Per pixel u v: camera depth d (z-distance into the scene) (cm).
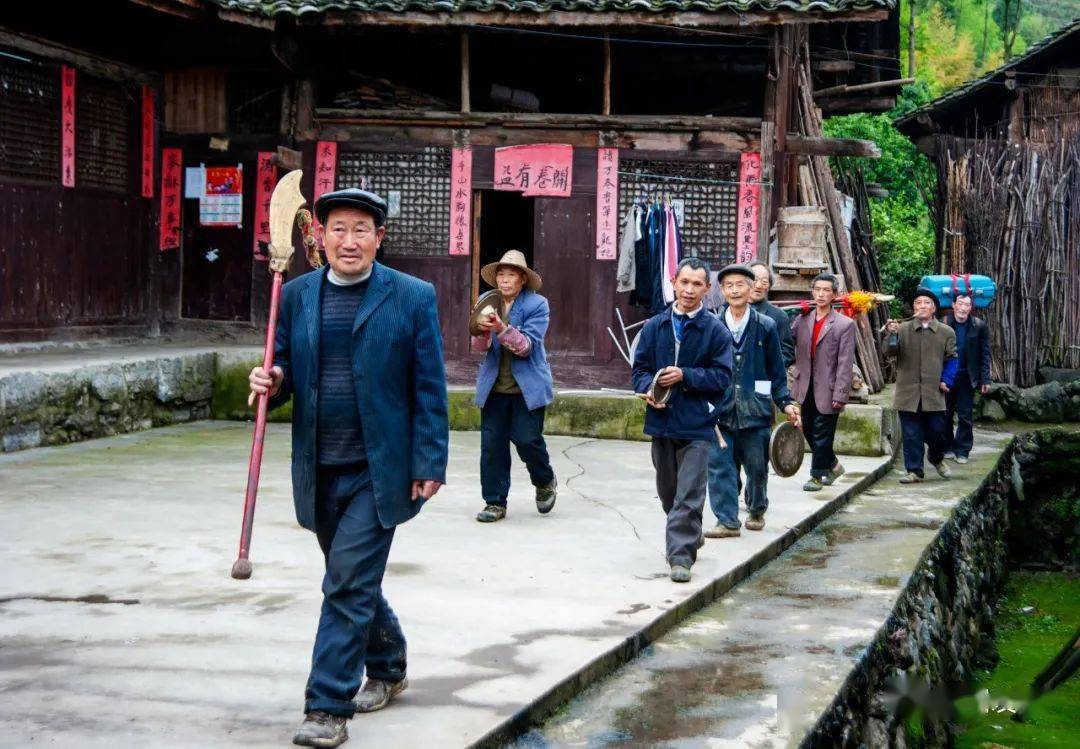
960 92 1834
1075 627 1034
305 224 396
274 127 1288
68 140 1156
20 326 1109
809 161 1398
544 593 550
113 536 640
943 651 711
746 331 712
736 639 521
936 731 659
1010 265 1467
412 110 1245
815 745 408
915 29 3928
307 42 1245
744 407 709
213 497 765
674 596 554
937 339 1014
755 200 1212
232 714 375
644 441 1159
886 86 1650
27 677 407
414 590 548
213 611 498
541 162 1229
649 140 1220
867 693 502
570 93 1536
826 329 892
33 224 1119
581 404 1175
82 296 1197
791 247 1162
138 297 1294
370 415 361
